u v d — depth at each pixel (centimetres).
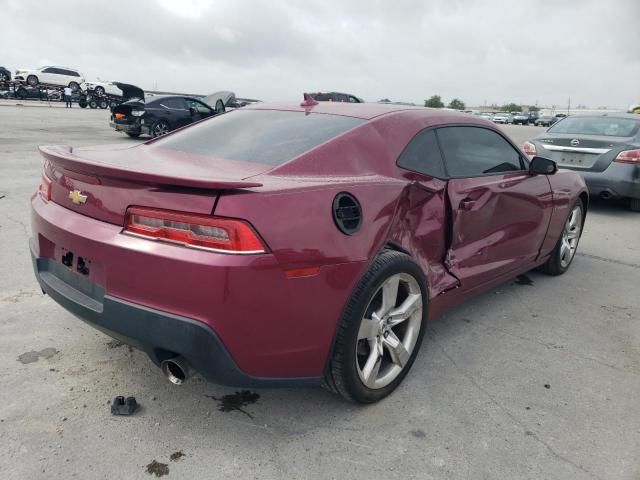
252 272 203
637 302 430
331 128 284
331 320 233
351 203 241
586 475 227
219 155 274
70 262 247
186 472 217
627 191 761
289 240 212
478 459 233
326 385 256
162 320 207
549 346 345
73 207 242
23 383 270
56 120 2123
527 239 401
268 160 259
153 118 1606
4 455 220
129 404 251
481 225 339
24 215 589
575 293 445
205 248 201
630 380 306
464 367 312
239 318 206
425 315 290
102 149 303
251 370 219
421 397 279
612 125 823
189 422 248
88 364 292
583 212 500
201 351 205
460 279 325
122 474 214
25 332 322
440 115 332
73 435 234
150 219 209
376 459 230
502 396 283
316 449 234
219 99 2061
